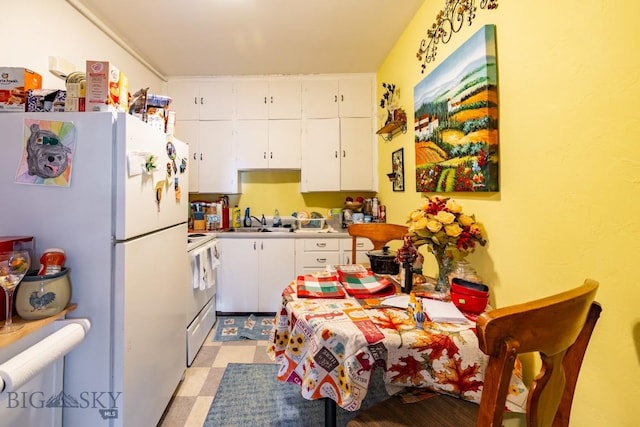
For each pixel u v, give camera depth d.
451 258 1.34
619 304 0.75
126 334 1.13
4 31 1.46
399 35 2.35
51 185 1.09
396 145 2.46
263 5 1.97
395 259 1.64
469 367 0.92
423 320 1.01
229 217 3.29
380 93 2.96
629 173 0.72
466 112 1.31
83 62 1.98
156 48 2.55
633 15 0.70
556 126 0.91
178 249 1.69
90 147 1.10
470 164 1.29
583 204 0.83
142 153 1.23
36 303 0.98
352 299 1.27
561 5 0.89
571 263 0.87
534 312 0.55
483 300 1.12
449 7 1.57
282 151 3.15
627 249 0.73
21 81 1.17
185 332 1.83
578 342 0.72
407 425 0.88
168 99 1.56
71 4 1.87
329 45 2.52
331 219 3.38
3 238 1.03
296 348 1.09
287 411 1.58
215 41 2.44
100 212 1.10
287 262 2.90
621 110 0.73
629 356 0.73
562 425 0.75
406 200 2.24
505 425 0.86
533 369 1.03
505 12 1.13
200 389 1.76
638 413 0.71
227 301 2.87
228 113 3.13
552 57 0.92
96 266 1.11
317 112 3.14
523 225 1.06
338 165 3.15
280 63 2.87
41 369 0.85
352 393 0.90
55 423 1.06
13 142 1.08
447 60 1.48
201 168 3.13
